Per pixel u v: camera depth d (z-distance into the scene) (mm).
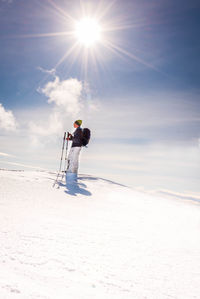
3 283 2047
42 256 3047
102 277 2844
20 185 7277
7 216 4398
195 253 4320
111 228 4930
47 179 9125
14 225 3986
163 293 2748
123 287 2697
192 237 5324
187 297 2758
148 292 2701
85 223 4930
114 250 3793
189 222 6805
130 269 3236
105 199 8031
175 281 3115
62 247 3479
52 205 5910
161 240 4746
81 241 3875
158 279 3092
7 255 2869
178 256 4031
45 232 3941
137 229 5219
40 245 3381
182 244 4727
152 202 9234
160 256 3906
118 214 6293
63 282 2477
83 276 2758
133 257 3660
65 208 5871
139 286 2807
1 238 3354
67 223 4684
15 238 3451
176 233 5461
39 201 6027
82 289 2414
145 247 4188
